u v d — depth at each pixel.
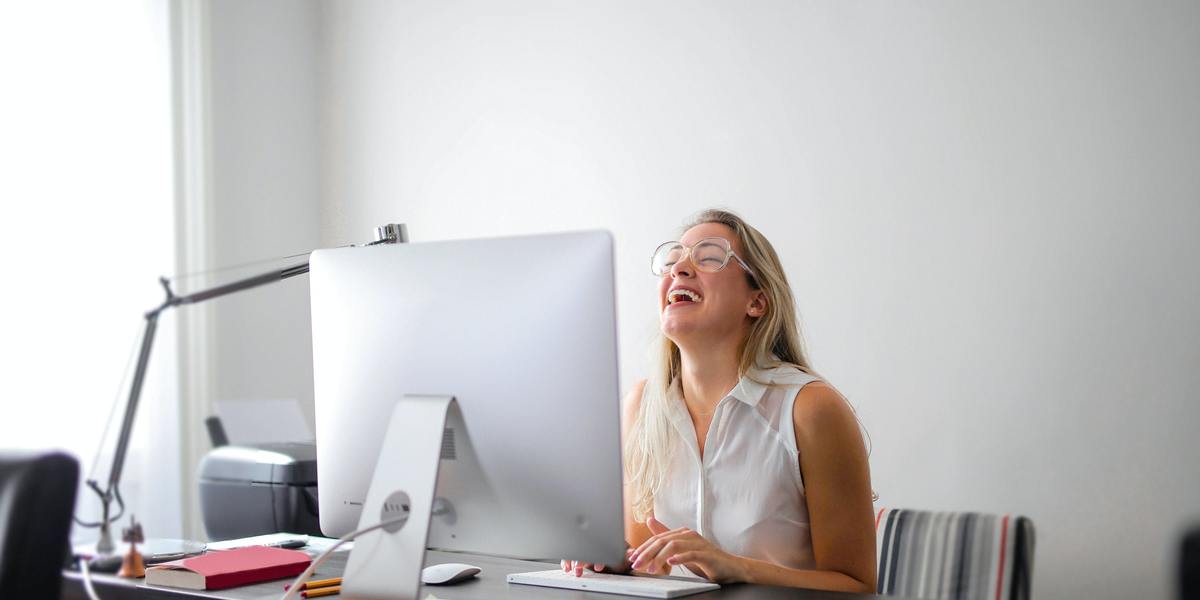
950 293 2.42
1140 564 2.18
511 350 1.09
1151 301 2.20
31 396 2.49
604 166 2.91
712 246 1.54
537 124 3.03
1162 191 2.20
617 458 1.06
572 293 1.07
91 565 1.34
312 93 3.39
